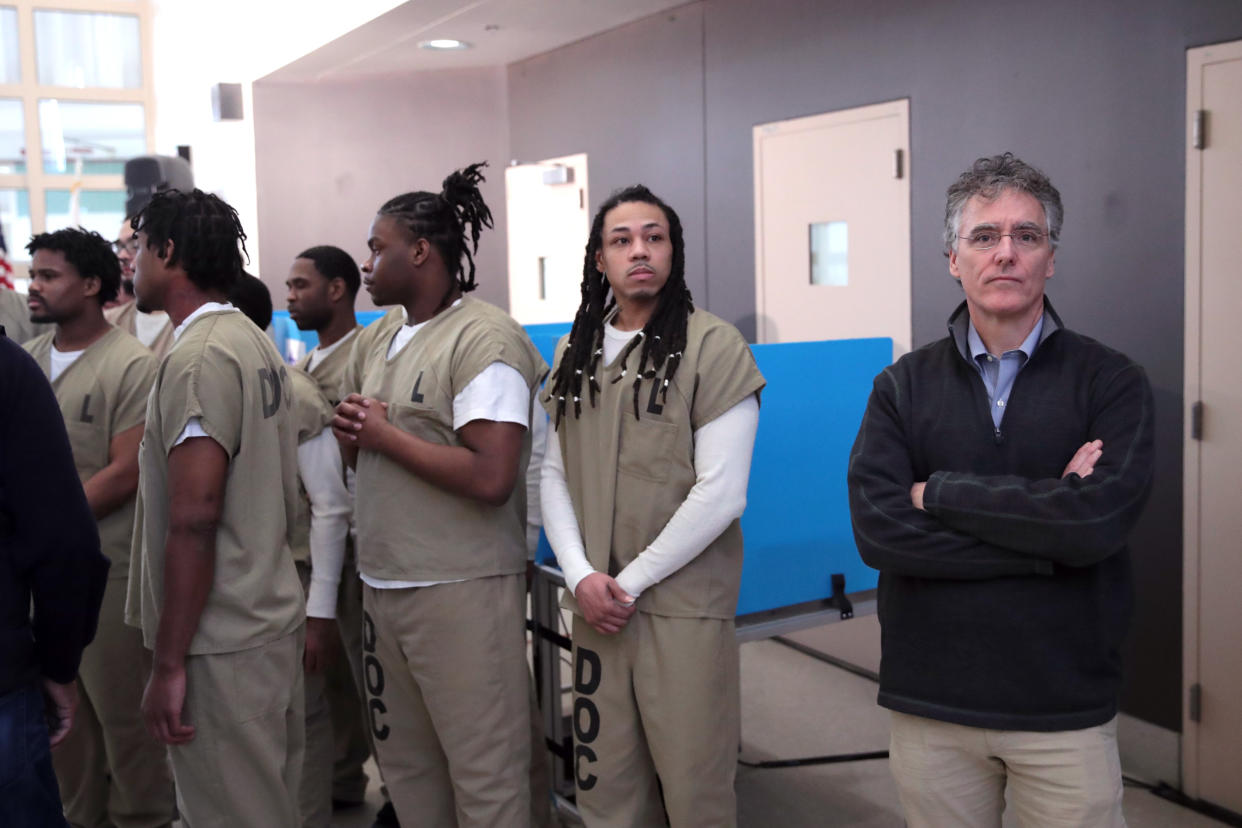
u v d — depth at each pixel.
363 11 4.80
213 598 1.80
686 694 1.91
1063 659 1.50
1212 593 2.73
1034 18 3.14
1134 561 2.93
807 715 3.46
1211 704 2.75
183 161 5.45
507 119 5.89
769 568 2.53
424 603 2.06
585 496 2.01
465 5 4.50
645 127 4.81
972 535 1.52
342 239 6.27
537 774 2.38
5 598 1.44
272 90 6.23
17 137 6.61
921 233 3.55
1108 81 2.96
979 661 1.53
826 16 3.85
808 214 4.00
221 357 1.79
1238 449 2.67
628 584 1.90
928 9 3.47
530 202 5.66
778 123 4.10
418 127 6.07
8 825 1.44
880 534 1.58
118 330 2.49
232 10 6.43
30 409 1.46
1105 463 1.49
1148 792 2.88
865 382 2.67
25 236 6.69
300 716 1.99
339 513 2.35
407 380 2.09
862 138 3.74
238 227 1.97
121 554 2.36
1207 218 2.72
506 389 2.02
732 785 1.99
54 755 2.49
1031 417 1.57
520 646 2.15
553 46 5.32
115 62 6.79
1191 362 2.76
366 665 2.22
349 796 2.84
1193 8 2.74
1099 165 2.99
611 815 2.02
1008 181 1.58
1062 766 1.50
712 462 1.88
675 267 1.99
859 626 3.81
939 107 3.46
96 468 2.38
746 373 1.91
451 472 2.00
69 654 1.54
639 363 1.95
